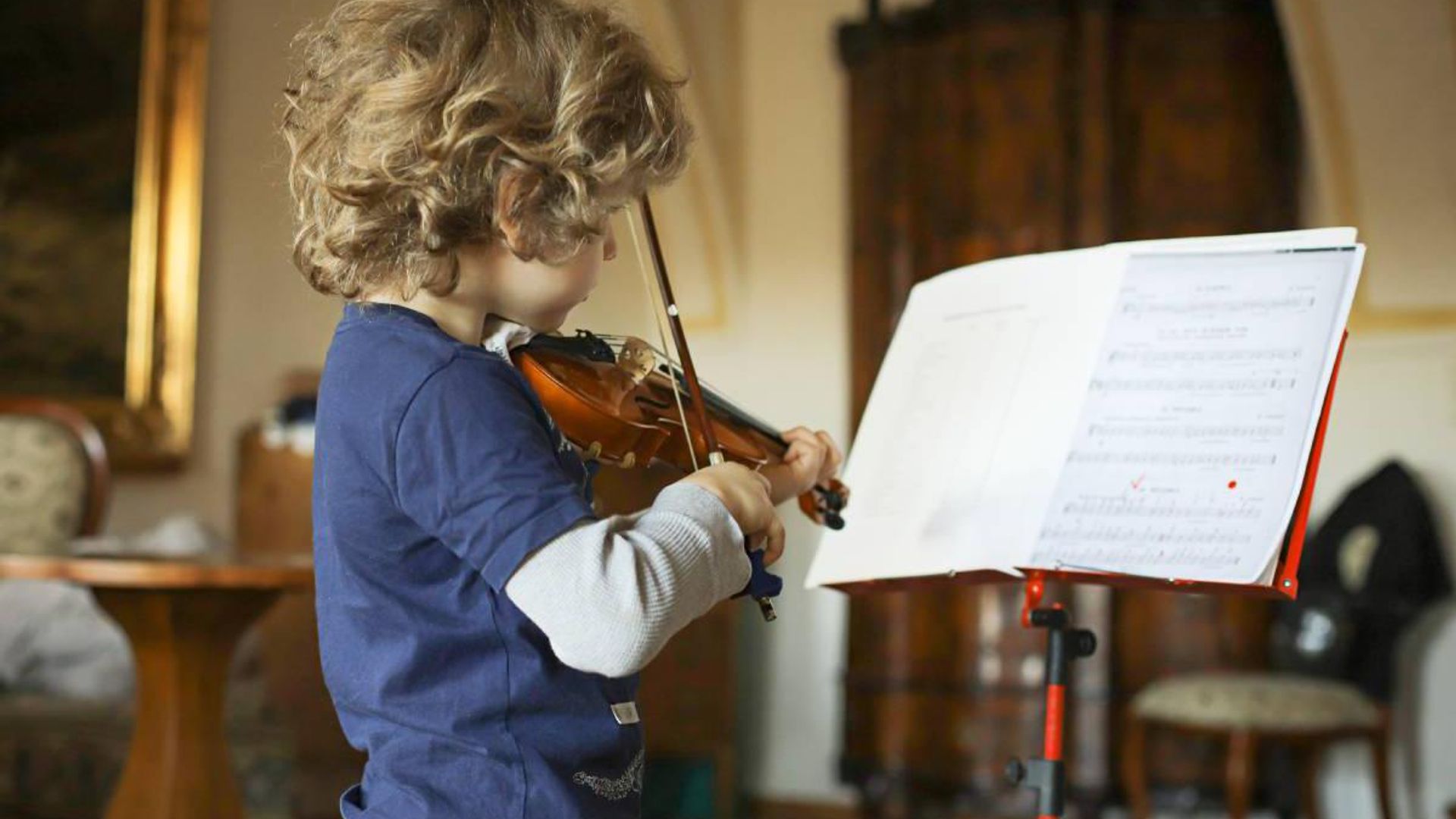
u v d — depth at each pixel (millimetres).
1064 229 4930
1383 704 4574
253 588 3330
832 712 5629
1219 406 1552
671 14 5453
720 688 5418
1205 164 4895
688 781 5391
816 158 5754
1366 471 4949
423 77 1304
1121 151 4910
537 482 1253
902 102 5215
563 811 1320
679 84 1455
